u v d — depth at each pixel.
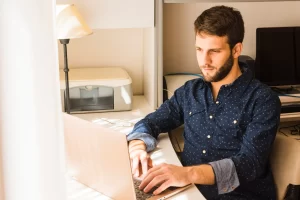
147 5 2.05
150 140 1.68
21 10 0.56
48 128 0.60
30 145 0.60
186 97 1.79
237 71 1.65
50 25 0.58
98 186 1.36
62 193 0.63
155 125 1.78
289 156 1.61
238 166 1.47
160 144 1.76
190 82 1.80
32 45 0.57
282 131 2.43
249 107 1.61
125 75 2.26
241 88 1.63
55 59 0.59
